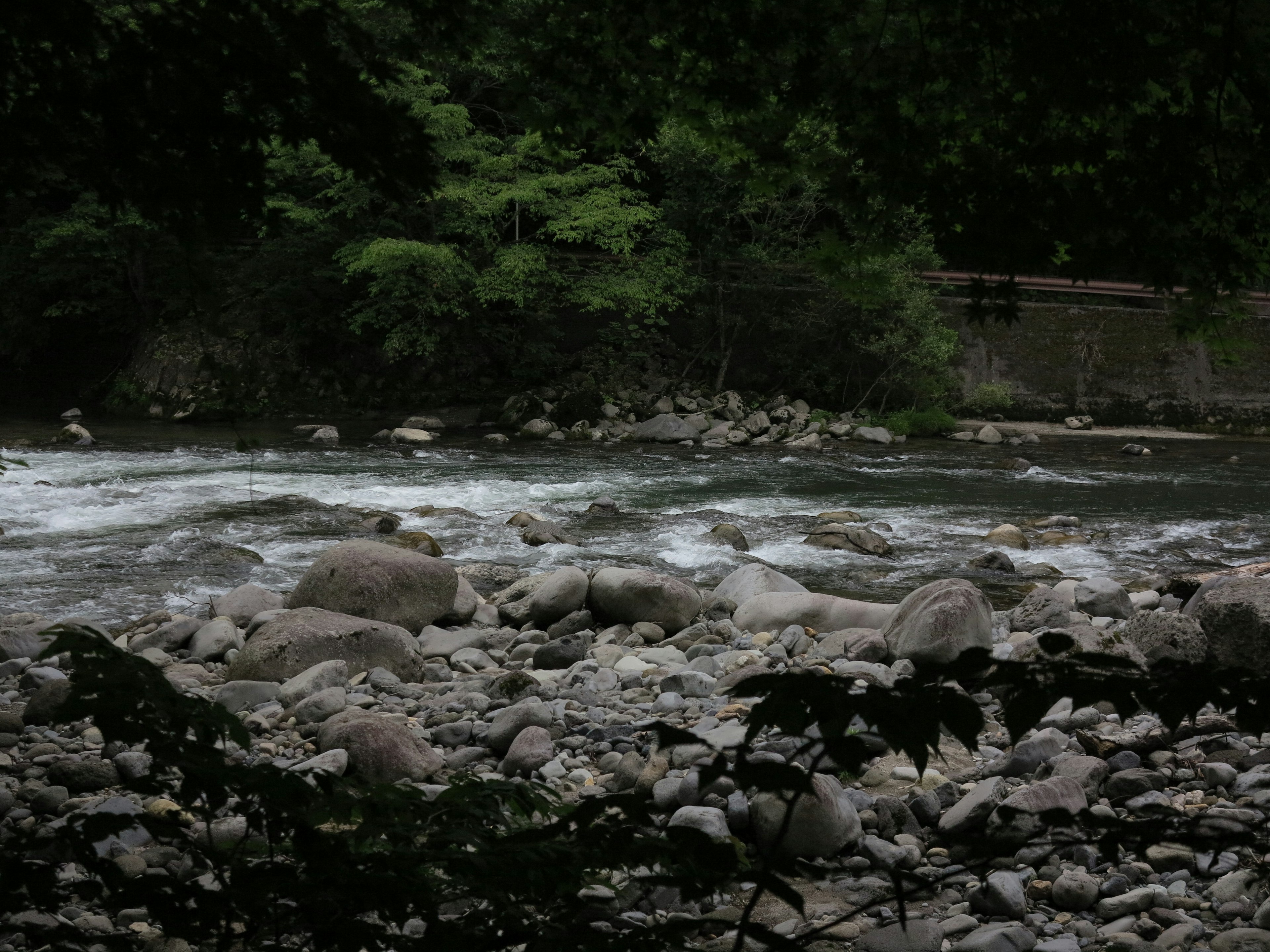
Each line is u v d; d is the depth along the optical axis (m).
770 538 14.45
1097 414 34.00
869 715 1.48
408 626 8.60
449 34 3.34
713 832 4.32
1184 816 1.74
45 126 2.38
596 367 33.66
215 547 12.79
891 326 31.56
